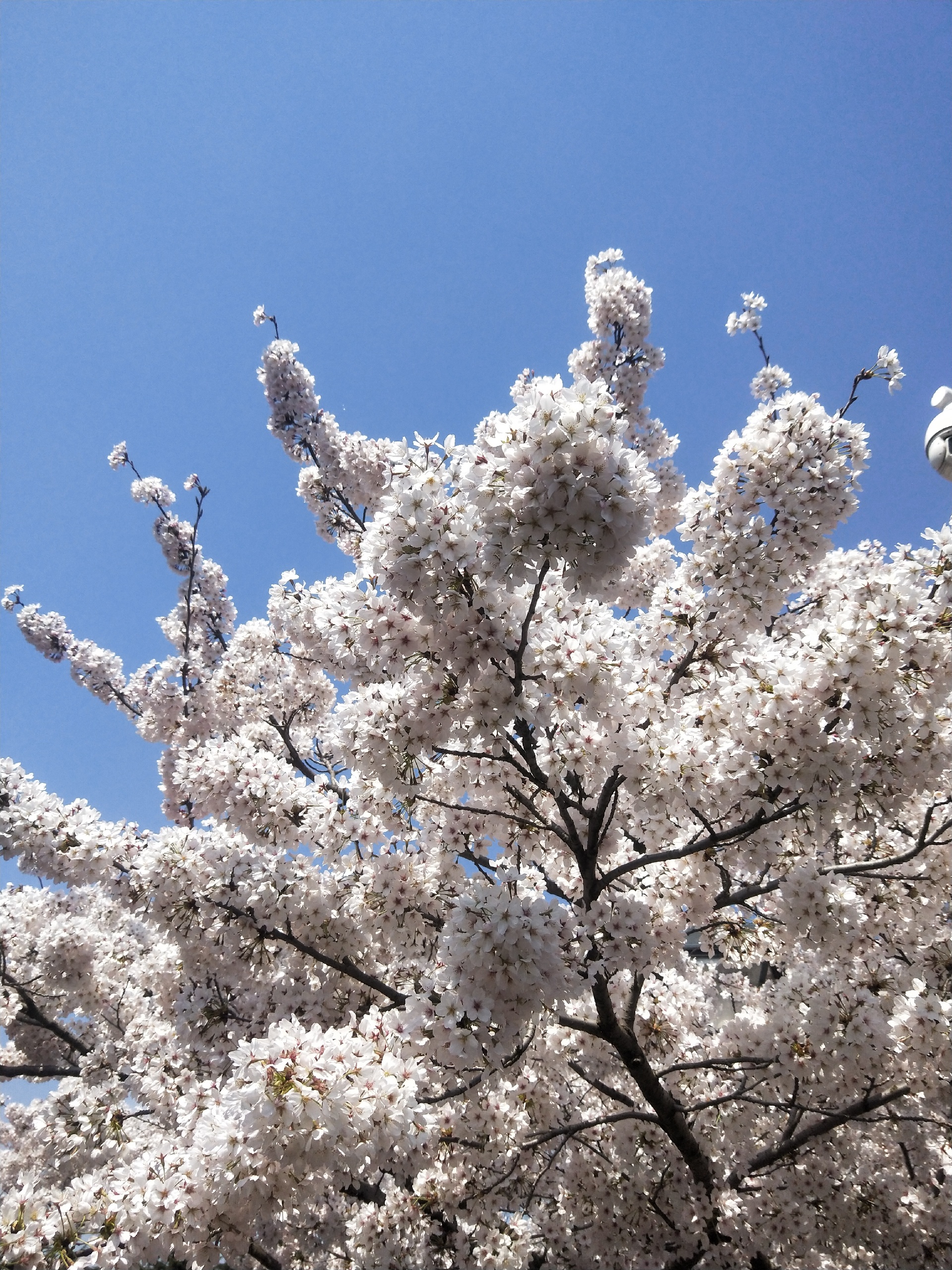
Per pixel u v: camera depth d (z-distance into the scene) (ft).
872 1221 23.63
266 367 42.73
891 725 15.74
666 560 30.86
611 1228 24.02
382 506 13.93
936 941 23.41
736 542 17.74
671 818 19.13
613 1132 24.00
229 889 19.99
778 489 17.49
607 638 15.30
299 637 27.45
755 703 16.19
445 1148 22.21
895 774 17.12
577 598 16.10
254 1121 12.54
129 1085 31.37
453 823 20.89
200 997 21.90
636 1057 20.65
